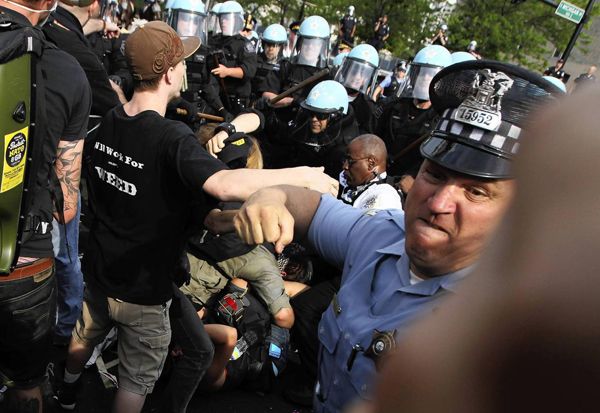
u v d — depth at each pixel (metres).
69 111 1.57
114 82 3.39
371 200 2.71
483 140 0.86
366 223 1.12
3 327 1.60
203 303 2.58
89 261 1.85
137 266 1.74
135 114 1.70
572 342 0.20
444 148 0.89
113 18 5.38
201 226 1.75
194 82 4.88
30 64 1.39
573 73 24.69
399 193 3.05
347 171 2.93
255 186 1.42
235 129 2.27
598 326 0.20
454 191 0.86
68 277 2.37
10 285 1.55
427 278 0.91
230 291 2.63
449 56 4.73
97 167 1.77
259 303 2.67
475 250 0.86
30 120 1.40
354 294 1.03
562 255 0.21
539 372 0.21
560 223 0.22
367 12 21.39
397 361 0.29
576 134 0.22
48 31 2.35
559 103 0.25
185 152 1.56
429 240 0.87
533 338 0.21
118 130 1.70
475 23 22.17
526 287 0.22
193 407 2.51
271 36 7.06
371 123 4.87
